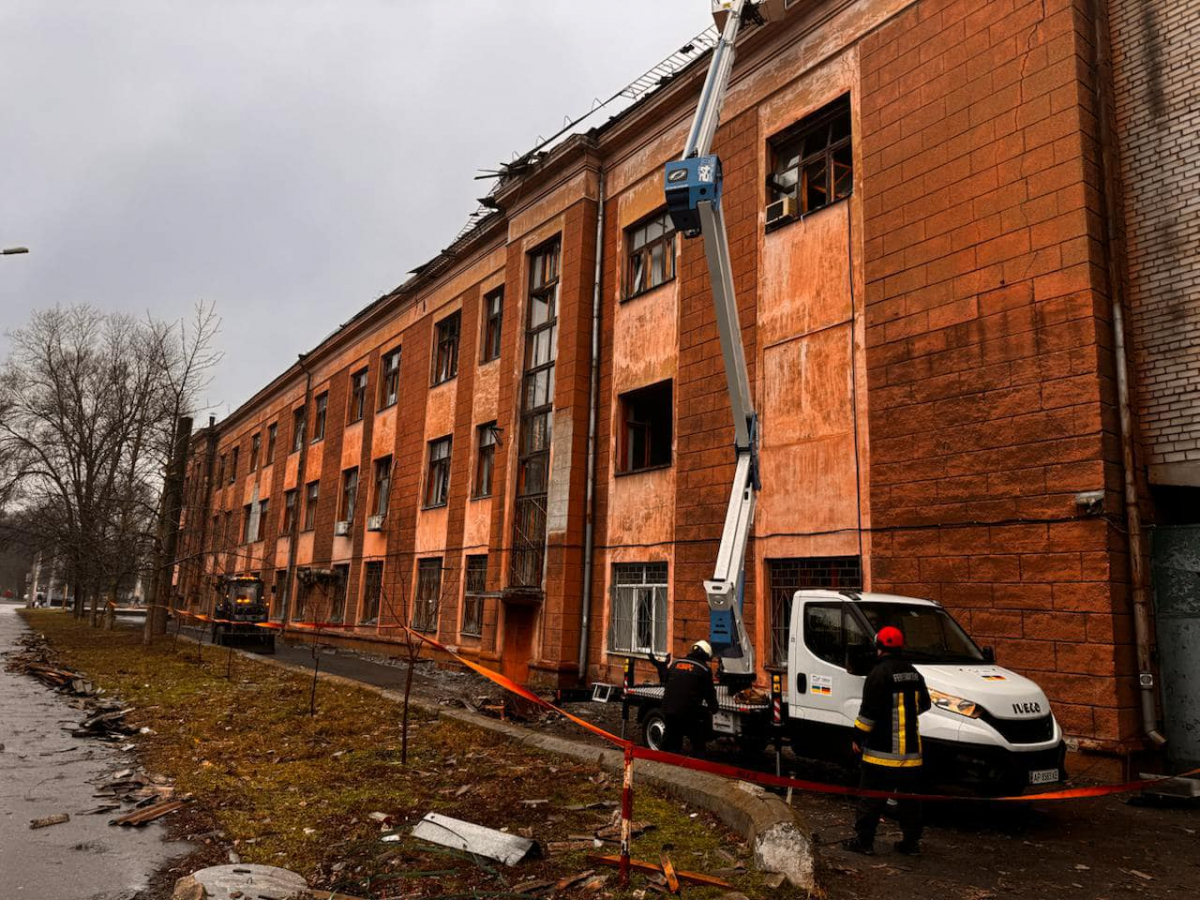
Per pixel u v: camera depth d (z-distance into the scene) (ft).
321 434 116.88
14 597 341.41
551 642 56.85
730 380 31.35
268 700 43.21
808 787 18.28
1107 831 22.29
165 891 16.05
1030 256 32.63
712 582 30.40
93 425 106.93
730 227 49.21
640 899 15.16
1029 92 33.73
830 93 43.62
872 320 39.14
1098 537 28.78
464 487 75.46
